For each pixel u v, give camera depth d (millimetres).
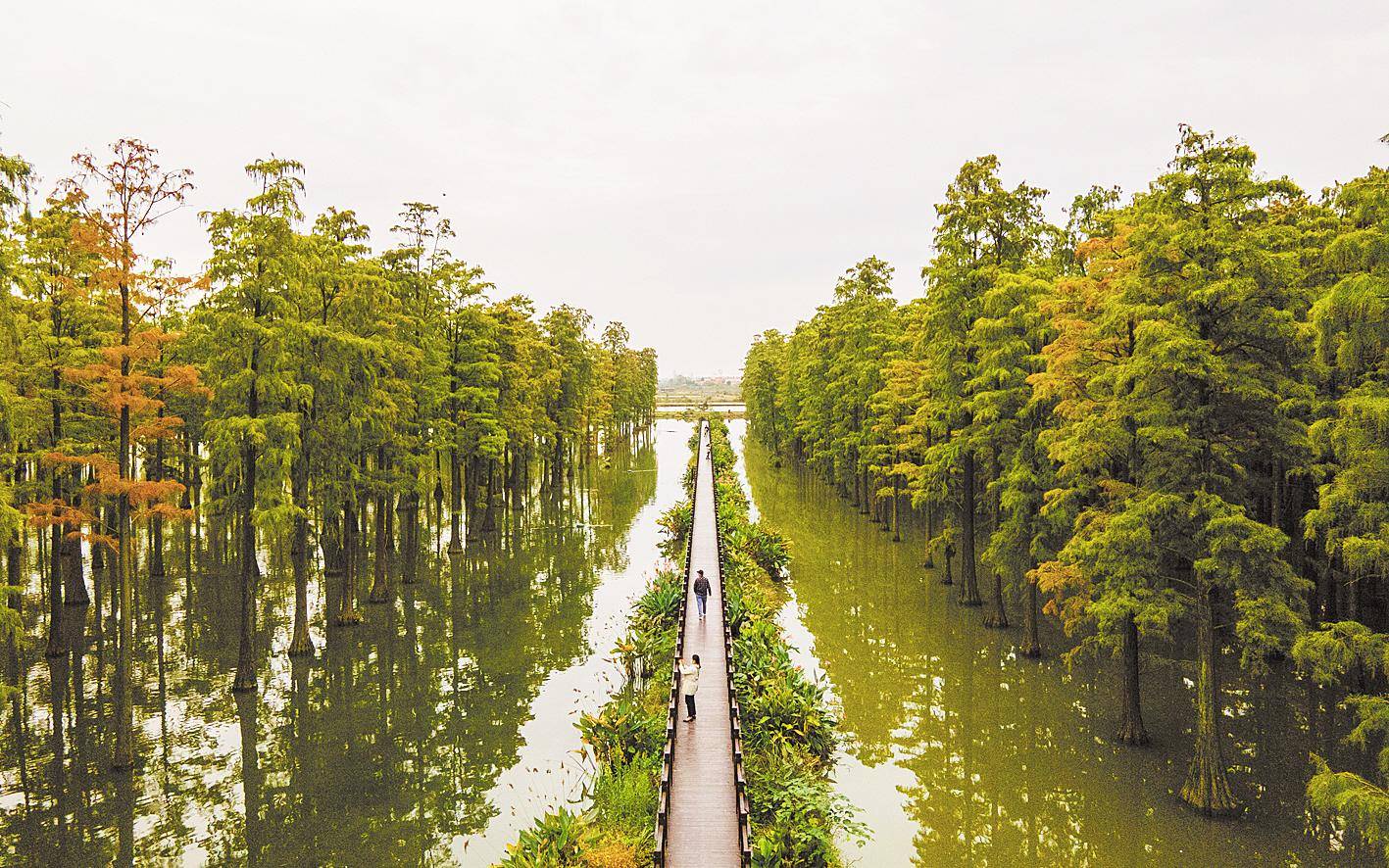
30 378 23328
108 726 20188
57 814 15984
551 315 57688
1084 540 18094
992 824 15180
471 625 28578
